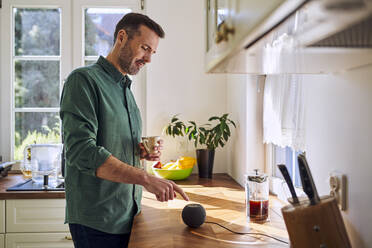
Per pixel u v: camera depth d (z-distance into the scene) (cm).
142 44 137
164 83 241
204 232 111
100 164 112
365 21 42
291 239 79
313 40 53
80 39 248
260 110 185
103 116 126
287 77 144
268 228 115
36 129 248
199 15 241
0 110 246
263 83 184
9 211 186
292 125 137
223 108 244
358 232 80
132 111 144
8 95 245
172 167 212
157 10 240
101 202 124
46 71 248
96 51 251
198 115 243
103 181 124
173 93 241
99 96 126
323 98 97
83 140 115
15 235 187
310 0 39
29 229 188
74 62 248
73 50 248
